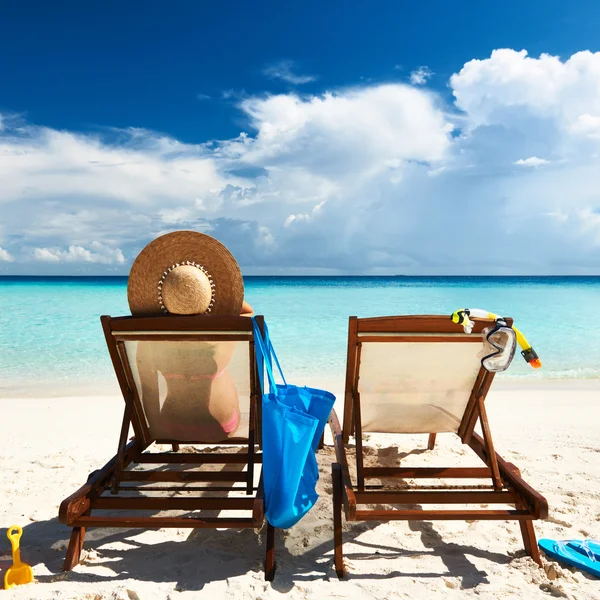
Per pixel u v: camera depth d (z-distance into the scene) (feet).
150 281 10.69
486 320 9.50
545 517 8.77
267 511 8.91
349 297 85.30
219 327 9.66
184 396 10.70
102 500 9.38
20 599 7.98
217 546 10.00
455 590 8.36
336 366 31.71
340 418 20.79
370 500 9.45
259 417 11.16
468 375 10.50
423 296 89.04
